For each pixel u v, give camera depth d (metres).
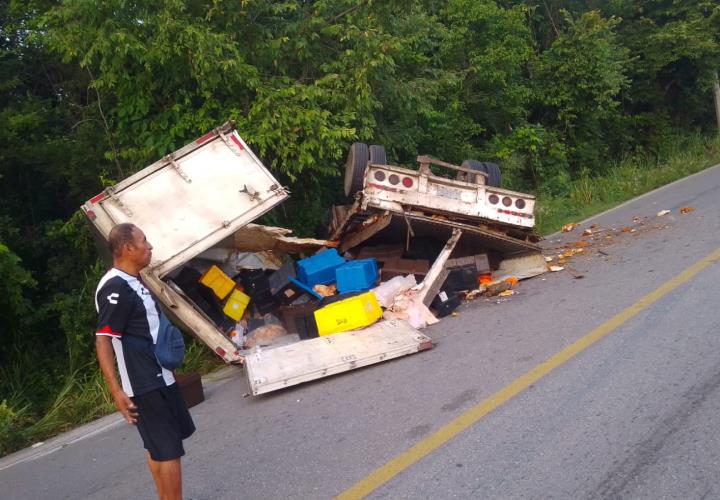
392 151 12.52
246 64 9.89
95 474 5.29
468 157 15.84
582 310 6.89
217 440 5.35
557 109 18.94
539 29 20.38
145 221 7.37
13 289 8.35
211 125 9.84
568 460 4.00
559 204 15.11
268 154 10.44
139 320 3.60
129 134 10.38
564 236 11.88
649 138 21.20
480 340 6.55
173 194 7.59
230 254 8.76
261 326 7.84
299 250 9.59
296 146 9.88
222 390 6.77
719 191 13.22
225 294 7.82
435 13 16.92
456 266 8.46
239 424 5.61
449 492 3.88
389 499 3.92
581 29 18.28
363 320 7.07
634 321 6.22
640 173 17.52
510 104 17.48
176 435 3.68
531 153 16.77
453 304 7.84
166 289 7.05
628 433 4.19
